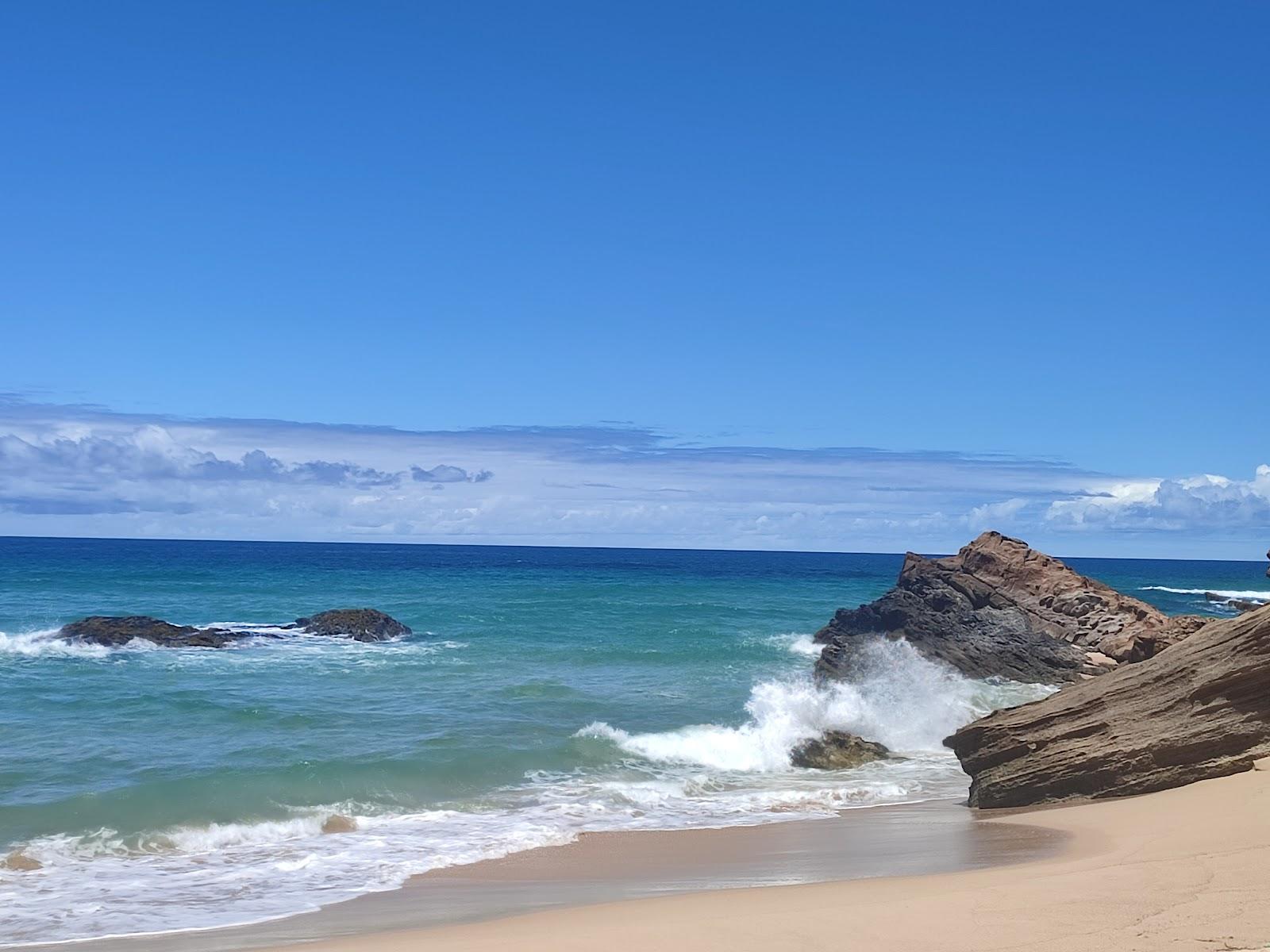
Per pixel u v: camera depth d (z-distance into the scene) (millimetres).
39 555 121250
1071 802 17000
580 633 45156
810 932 9039
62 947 10750
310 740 22375
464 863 14547
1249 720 15664
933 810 18297
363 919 11547
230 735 22656
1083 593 35625
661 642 42219
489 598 63781
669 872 13734
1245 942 7746
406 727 24094
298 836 16219
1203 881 9789
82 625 38969
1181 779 16000
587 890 12734
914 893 10438
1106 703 17391
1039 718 17859
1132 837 13078
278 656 36750
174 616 52062
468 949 9227
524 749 22188
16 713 24438
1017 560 38031
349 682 30625
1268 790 13836
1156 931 8203
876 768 22656
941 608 37281
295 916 11844
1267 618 15633
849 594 76500
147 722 23766
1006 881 10672
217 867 14375
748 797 19391
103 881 13609
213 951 10289
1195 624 31625
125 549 157750
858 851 14539
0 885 13461
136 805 17156
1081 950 7898
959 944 8375
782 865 13883
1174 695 16641
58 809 16781
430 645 40688
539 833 16359
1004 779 17938
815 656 38531
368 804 18062
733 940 8961
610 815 17859
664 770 21562
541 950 9023
